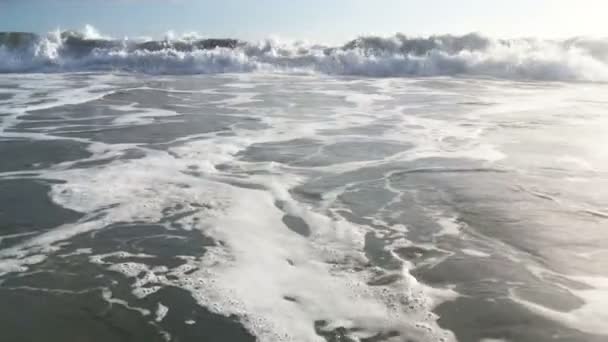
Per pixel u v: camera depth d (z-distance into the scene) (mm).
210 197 6656
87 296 4422
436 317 4039
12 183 7312
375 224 5801
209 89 17203
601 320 3949
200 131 10500
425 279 4605
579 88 17125
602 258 4938
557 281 4543
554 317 4004
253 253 5121
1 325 4039
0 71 24594
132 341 3826
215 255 5090
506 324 3932
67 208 6344
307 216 6035
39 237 5566
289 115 12258
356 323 3967
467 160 8242
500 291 4387
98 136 10102
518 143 9289
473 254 5066
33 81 19766
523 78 20531
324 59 24094
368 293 4379
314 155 8648
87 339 3857
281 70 24109
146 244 5355
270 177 7473
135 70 24609
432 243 5312
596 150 8734
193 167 7969
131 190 6941
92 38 27750
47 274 4805
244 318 4051
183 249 5227
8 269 4895
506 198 6527
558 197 6535
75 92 16297
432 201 6477
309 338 3799
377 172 7695
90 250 5250
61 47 26766
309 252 5133
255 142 9555
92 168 7973
